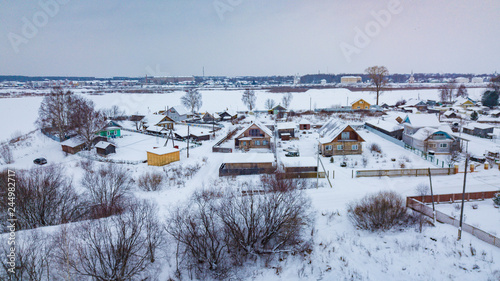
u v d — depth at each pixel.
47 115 66.69
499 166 40.41
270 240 25.30
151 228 23.38
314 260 23.08
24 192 27.80
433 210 26.47
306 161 41.16
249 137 56.47
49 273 19.55
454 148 48.75
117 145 62.44
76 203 29.97
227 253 23.88
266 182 35.84
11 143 66.81
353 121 82.69
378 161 46.09
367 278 20.73
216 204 27.33
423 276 20.20
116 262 19.56
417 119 54.03
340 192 34.22
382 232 25.83
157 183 37.22
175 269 22.06
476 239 23.00
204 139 66.56
